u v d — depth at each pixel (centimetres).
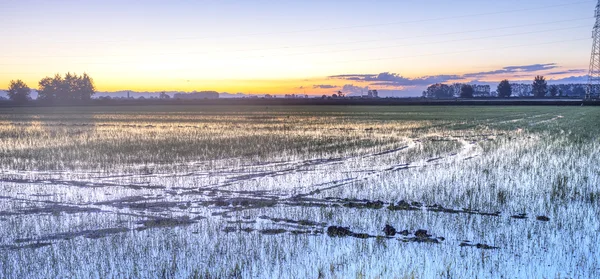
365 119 6281
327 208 1357
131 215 1303
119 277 888
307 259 970
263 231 1151
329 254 996
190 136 3712
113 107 12256
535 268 918
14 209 1376
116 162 2298
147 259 973
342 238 1097
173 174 1961
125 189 1653
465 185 1659
